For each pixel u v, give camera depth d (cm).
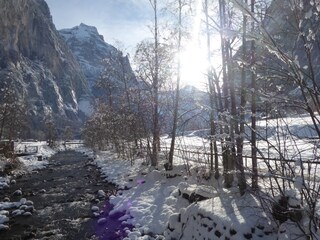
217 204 778
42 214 1277
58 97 14462
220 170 1201
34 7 15775
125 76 2761
